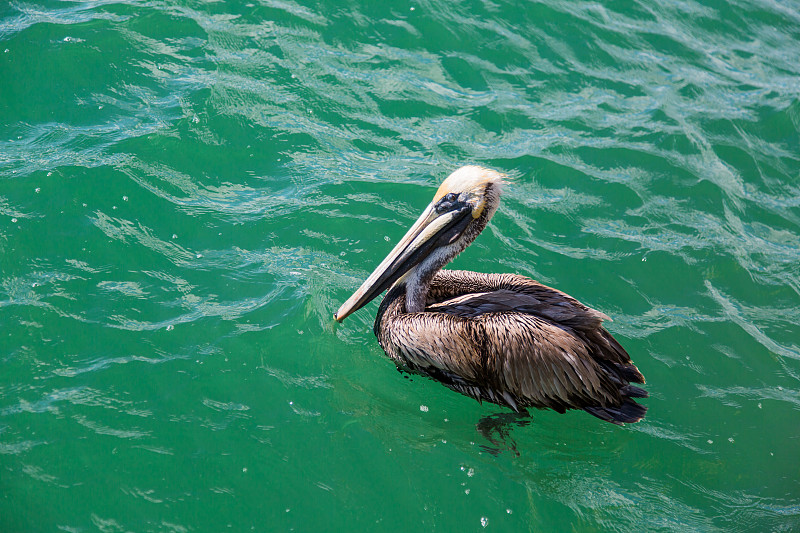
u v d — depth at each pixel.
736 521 5.64
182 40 9.80
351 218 7.99
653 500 5.77
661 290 7.75
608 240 8.27
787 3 13.22
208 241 7.48
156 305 6.75
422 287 6.95
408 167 8.73
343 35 10.46
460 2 11.37
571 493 5.78
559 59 10.80
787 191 9.34
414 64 10.23
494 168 8.92
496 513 5.54
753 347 7.20
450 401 6.61
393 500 5.54
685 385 6.77
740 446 6.25
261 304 6.93
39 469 5.36
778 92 10.92
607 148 9.44
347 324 7.12
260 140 8.73
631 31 11.65
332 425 6.05
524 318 6.20
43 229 7.21
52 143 8.15
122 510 5.20
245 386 6.22
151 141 8.37
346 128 9.12
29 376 5.98
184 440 5.72
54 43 9.27
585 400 6.13
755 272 8.07
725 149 9.75
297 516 5.33
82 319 6.48
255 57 9.79
